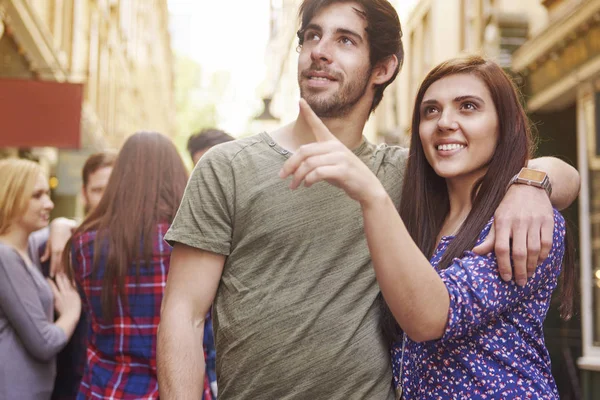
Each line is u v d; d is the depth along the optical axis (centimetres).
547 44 723
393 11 214
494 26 823
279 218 200
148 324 268
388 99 1397
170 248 273
